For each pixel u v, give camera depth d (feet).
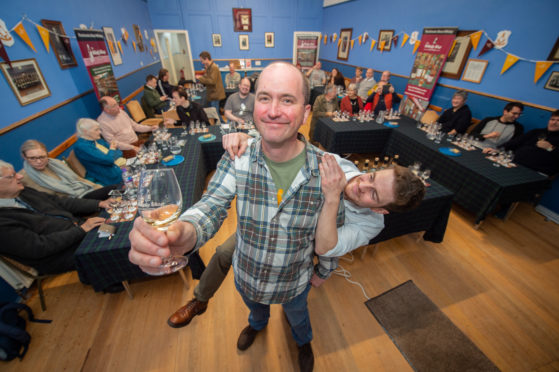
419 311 5.83
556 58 8.59
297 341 4.54
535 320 5.68
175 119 12.69
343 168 3.18
